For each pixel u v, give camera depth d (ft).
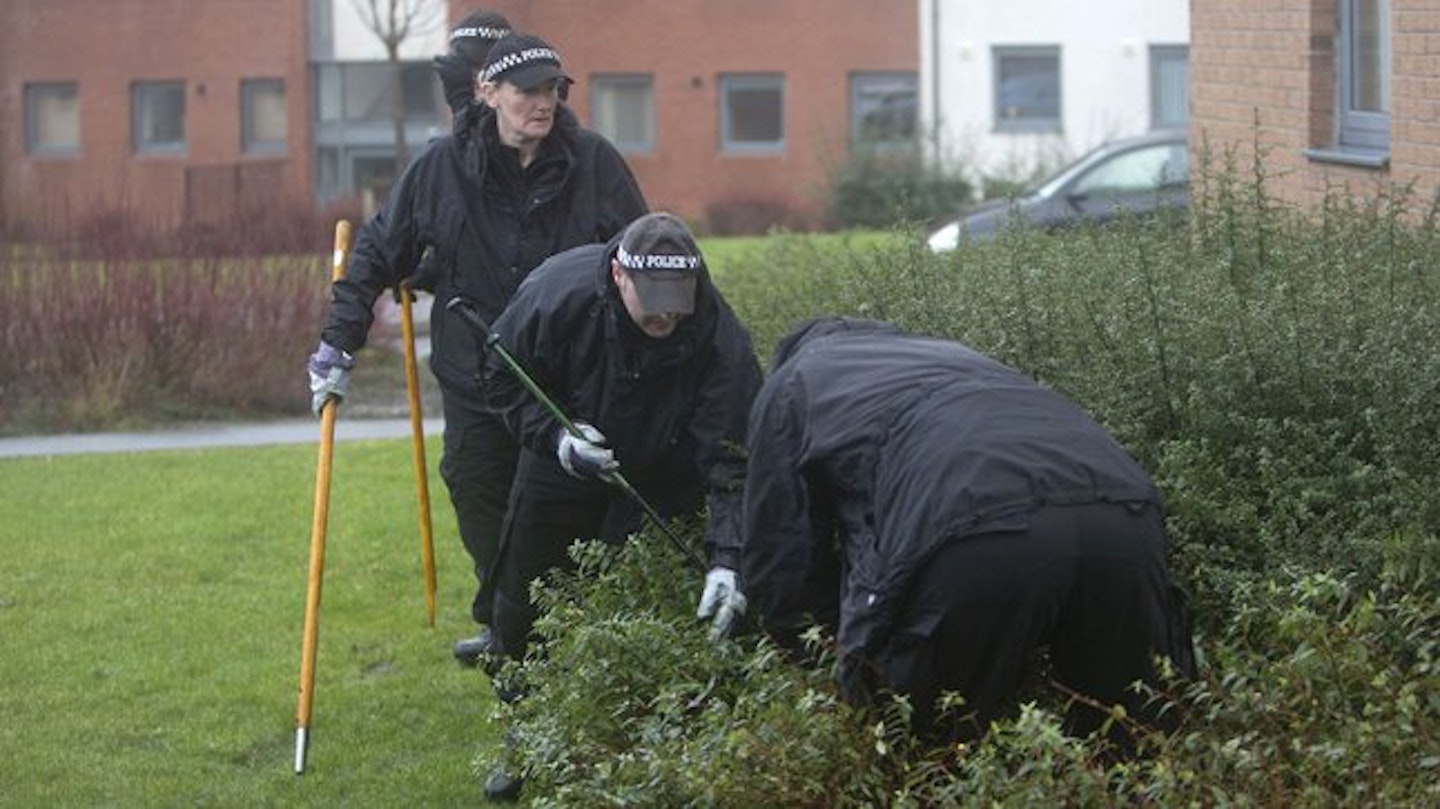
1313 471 23.85
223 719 29.96
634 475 25.86
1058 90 154.71
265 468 49.78
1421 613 20.61
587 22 163.73
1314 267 27.40
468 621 34.99
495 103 28.94
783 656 21.95
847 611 20.22
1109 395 25.16
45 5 166.81
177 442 56.49
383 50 161.79
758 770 20.07
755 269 45.47
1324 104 43.37
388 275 29.94
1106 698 20.13
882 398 20.61
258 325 62.18
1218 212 30.96
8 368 61.11
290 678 31.83
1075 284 27.81
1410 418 23.32
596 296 25.00
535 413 25.57
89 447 56.03
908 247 32.83
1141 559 19.44
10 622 35.29
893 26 160.04
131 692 31.32
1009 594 19.22
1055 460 19.62
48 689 31.48
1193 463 24.06
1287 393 24.58
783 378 21.39
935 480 19.57
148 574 38.68
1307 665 19.76
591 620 24.14
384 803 26.45
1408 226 32.07
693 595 24.67
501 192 29.37
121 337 61.26
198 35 164.96
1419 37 38.68
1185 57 152.66
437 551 39.81
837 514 20.99
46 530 42.78
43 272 62.64
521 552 26.78
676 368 24.81
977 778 18.76
